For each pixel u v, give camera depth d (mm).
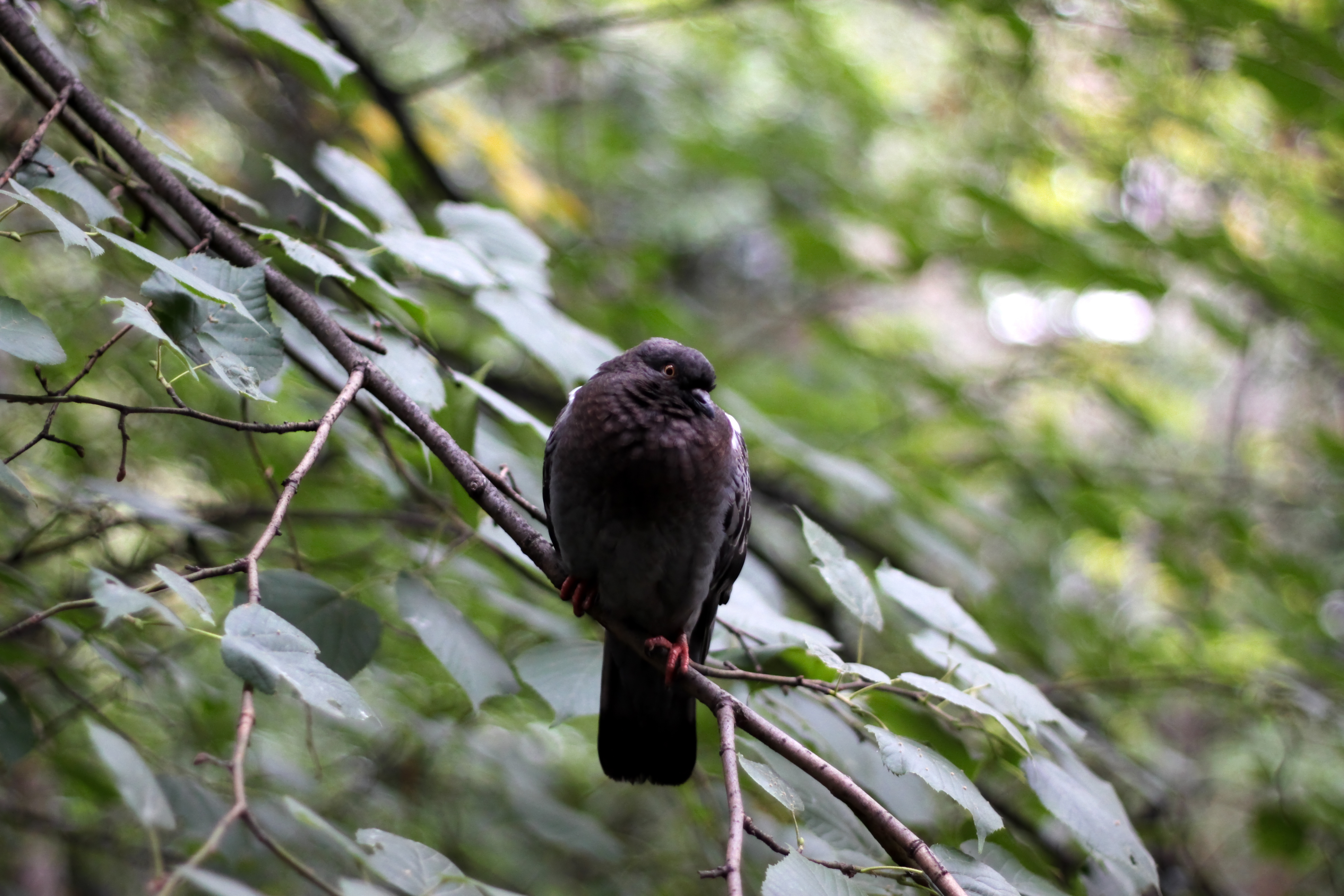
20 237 3213
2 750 3707
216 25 7152
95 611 4805
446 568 5902
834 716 4914
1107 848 4062
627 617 4797
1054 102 9312
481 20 10406
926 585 4781
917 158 10742
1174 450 11094
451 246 5078
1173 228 8289
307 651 2965
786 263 13164
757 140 10719
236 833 4395
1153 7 7723
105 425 7172
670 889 7516
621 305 8414
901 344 11461
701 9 8125
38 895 8062
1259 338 9969
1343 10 7809
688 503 4660
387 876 2660
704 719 5746
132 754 2443
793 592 8539
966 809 3469
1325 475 10539
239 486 7410
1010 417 10672
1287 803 7324
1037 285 9750
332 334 4250
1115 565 11430
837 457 8148
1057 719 4402
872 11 10727
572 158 11641
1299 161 9094
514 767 7121
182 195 4492
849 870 3414
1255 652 8719
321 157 5293
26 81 4660
